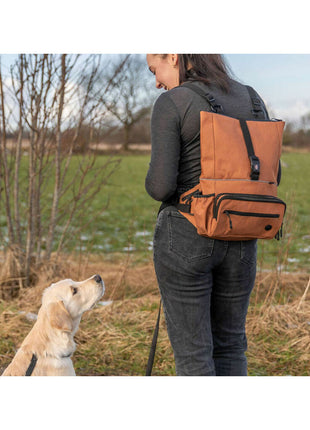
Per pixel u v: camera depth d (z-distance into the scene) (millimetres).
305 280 5660
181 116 1976
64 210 5957
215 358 2234
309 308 4410
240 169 1968
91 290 2855
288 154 33188
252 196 1956
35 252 5805
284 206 2008
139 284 5527
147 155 29406
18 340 3857
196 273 2020
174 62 2188
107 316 4359
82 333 3979
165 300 2119
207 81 2068
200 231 1960
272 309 4320
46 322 2654
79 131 5445
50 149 5551
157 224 2111
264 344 3809
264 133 2066
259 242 8195
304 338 3816
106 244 8422
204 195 1946
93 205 13578
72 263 6145
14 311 4414
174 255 2027
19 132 5301
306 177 21219
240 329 2217
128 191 17000
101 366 3506
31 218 5258
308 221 10969
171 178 1958
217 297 2172
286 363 3543
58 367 2631
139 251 7895
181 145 2018
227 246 2023
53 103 5215
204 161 1964
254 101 2156
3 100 5137
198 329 2059
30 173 5293
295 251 7723
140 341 3867
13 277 5219
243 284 2135
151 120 2055
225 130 1966
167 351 3723
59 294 2764
